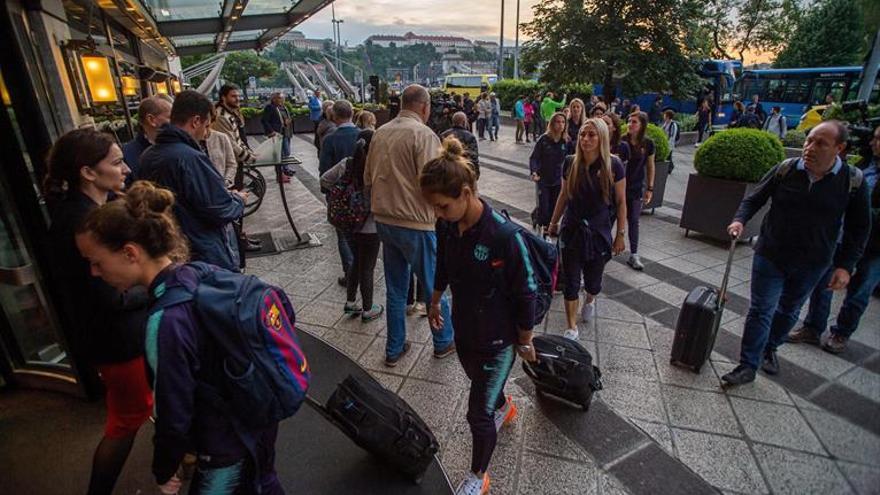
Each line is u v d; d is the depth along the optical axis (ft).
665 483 6.59
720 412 7.95
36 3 9.80
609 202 9.77
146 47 30.50
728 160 16.05
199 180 6.73
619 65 51.57
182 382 3.69
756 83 52.01
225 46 40.88
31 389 8.88
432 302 7.05
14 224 7.27
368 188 9.82
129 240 3.80
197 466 4.26
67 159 5.28
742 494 6.37
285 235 18.03
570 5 53.31
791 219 7.67
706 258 15.39
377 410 6.43
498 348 5.82
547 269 5.87
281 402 4.09
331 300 12.53
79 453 7.43
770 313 8.18
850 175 7.22
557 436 7.51
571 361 7.61
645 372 9.17
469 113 50.49
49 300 7.82
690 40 50.39
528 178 28.32
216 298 3.82
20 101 7.11
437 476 6.86
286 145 27.99
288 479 6.79
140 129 9.20
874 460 3.98
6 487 6.79
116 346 5.38
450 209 5.26
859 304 7.62
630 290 12.94
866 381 5.21
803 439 5.91
